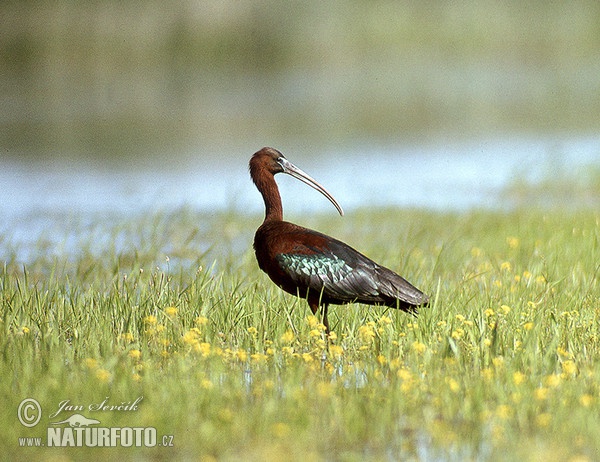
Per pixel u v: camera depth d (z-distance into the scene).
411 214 18.98
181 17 50.19
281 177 24.58
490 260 13.17
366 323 9.86
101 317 9.94
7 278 11.28
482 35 53.78
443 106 39.97
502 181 23.44
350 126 34.72
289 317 9.84
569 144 29.42
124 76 46.88
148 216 18.69
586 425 7.18
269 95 42.94
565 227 15.48
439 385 8.02
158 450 7.06
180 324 9.83
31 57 46.62
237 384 8.04
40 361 8.50
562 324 9.74
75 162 26.86
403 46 52.59
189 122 35.38
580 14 55.50
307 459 6.72
